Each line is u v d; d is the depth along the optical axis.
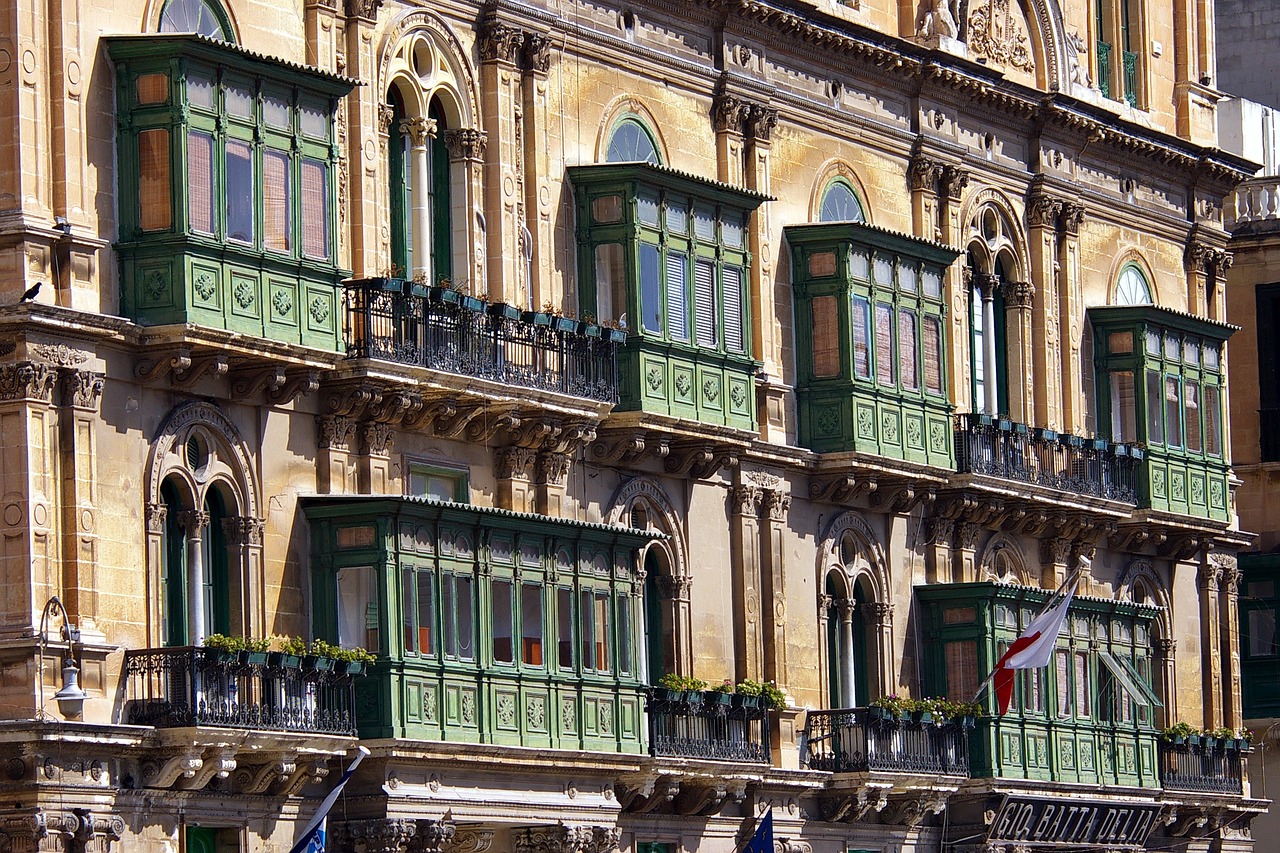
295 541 65.06
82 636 59.56
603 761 69.56
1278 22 112.88
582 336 71.06
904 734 79.88
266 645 62.16
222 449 63.56
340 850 64.62
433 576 66.00
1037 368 89.31
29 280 59.38
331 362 64.31
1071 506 87.56
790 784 77.12
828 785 78.44
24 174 59.62
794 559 79.12
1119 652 90.38
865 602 82.06
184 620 62.62
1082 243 91.81
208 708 60.66
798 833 77.88
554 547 69.38
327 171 64.88
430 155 70.38
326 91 64.75
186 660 60.50
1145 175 95.38
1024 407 88.69
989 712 83.12
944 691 83.44
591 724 69.69
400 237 69.31
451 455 69.19
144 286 61.25
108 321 60.25
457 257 70.50
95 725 58.97
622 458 73.19
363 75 67.69
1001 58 89.06
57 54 60.44
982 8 88.19
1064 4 92.12
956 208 86.00
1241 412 105.12
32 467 59.19
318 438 65.88
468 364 67.62
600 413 71.06
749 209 76.62
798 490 79.44
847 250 79.56
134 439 61.41
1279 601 103.31
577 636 69.69
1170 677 94.50
